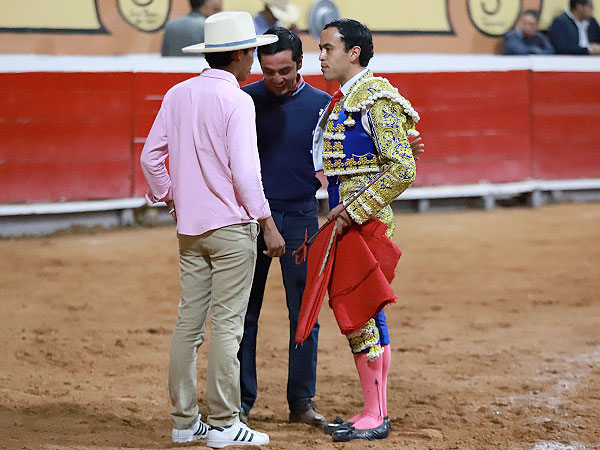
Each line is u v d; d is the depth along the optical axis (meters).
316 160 11.74
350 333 11.73
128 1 34.38
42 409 13.37
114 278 23.72
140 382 15.20
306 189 12.46
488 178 35.91
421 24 38.84
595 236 29.67
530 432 12.37
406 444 11.76
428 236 29.80
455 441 11.99
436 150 35.06
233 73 11.22
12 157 29.80
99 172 30.97
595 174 37.62
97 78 30.62
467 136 35.44
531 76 36.28
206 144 10.91
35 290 22.20
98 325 19.12
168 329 18.91
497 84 35.75
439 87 34.88
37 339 17.81
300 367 12.76
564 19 38.31
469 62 35.25
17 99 29.70
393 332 18.75
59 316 19.80
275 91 12.11
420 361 16.50
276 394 14.55
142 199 31.58
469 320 19.70
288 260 12.55
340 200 11.54
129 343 17.73
